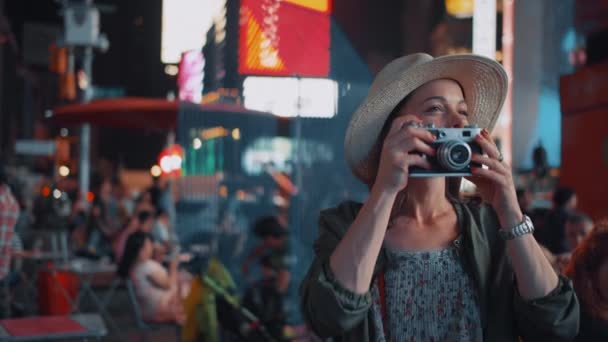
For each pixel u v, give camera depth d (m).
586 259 2.64
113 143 36.00
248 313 4.72
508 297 1.82
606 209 6.89
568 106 7.45
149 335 7.79
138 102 10.17
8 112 28.52
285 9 5.96
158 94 34.66
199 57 7.21
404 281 1.84
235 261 6.55
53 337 3.92
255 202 7.37
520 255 1.77
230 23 6.27
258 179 7.46
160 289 6.25
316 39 5.93
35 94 37.66
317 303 1.77
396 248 1.88
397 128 1.80
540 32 7.66
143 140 35.91
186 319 4.90
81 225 12.13
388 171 1.76
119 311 9.45
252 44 6.12
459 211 1.91
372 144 2.05
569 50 7.48
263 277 4.86
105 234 11.46
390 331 1.83
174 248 7.66
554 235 5.68
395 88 1.95
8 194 7.10
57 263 8.65
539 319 1.77
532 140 8.00
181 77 7.70
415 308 1.83
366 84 5.96
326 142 6.00
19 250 8.15
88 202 16.61
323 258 1.88
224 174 7.48
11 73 29.36
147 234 6.46
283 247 4.98
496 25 8.29
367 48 9.91
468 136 1.79
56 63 15.97
